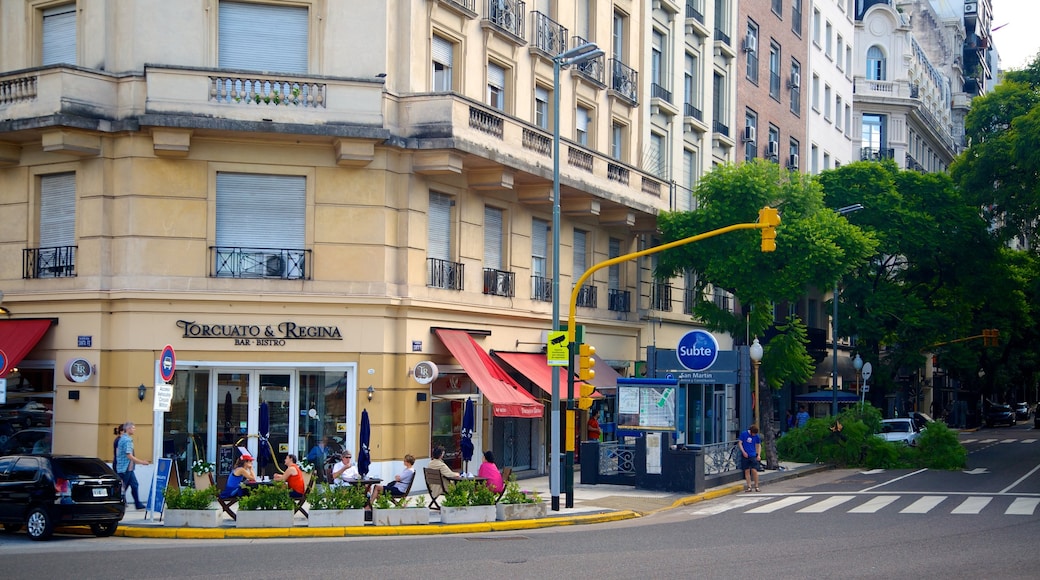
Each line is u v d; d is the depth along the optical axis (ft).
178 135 76.64
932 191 165.48
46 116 75.41
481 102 87.76
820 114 187.93
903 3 305.12
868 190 163.12
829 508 77.25
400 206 82.43
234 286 78.28
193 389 78.69
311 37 81.00
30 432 80.07
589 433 110.73
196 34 79.10
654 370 104.06
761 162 112.98
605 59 112.78
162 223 77.56
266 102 77.71
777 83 164.86
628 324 116.88
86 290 77.25
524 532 64.13
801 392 177.68
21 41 81.61
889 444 120.67
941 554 52.37
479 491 67.36
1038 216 154.51
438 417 87.76
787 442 125.70
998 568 47.67
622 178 109.70
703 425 113.91
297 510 67.56
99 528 62.34
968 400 271.28
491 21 92.53
